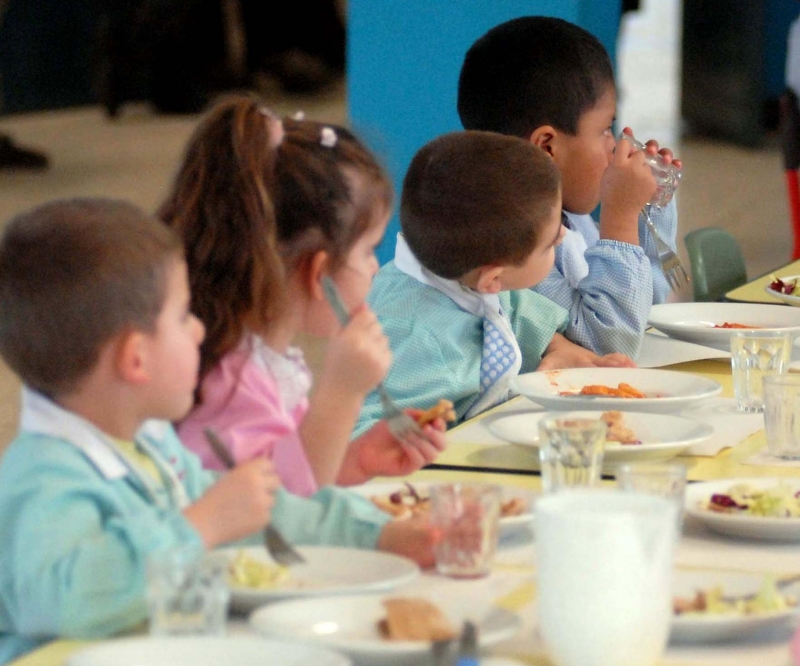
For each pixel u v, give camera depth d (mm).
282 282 3744
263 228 3709
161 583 2457
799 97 12555
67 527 2719
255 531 2836
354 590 2715
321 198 3803
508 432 4172
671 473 3139
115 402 2969
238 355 3770
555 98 6621
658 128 27859
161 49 30000
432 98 10773
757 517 3217
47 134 27234
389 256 10820
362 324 3680
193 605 2465
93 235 2879
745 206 19766
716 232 8766
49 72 30281
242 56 33281
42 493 2760
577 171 6750
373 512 3318
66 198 3057
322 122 4098
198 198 3746
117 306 2861
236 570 2820
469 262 5242
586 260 6223
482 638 2391
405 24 10727
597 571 2289
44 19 29766
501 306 5793
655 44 38844
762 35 25734
